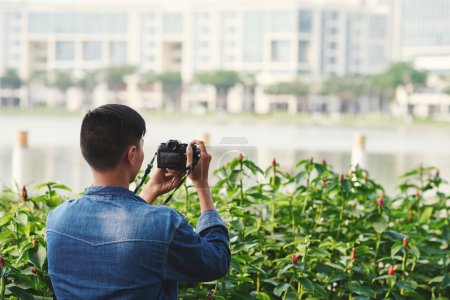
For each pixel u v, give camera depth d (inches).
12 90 5403.5
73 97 5546.3
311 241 162.4
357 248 153.2
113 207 92.6
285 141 1352.1
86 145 93.7
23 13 5748.0
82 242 91.3
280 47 5255.9
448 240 180.4
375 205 182.4
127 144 94.0
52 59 5757.9
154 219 90.7
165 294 93.2
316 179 183.3
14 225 141.3
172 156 101.6
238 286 150.5
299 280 140.2
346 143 1326.3
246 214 161.3
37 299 129.0
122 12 5664.4
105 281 90.0
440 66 4891.7
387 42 5428.2
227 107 5349.4
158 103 5275.6
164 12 5551.2
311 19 5226.4
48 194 165.5
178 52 5738.2
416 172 212.8
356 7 5324.8
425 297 171.3
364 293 147.5
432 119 3526.1
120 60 5684.1
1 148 1000.9
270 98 5226.4
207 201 101.3
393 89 4306.1
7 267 126.3
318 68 5246.1
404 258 157.1
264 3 5260.8
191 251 91.0
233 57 5374.0
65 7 5698.8
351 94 4547.2
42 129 1700.3
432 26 5059.1
